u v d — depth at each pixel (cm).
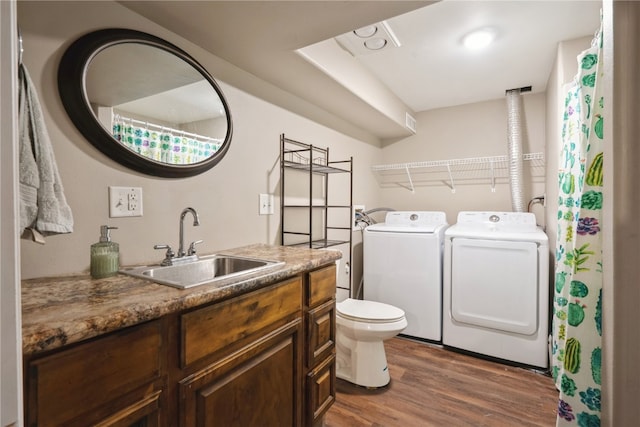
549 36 193
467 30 188
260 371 114
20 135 90
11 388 34
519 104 285
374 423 162
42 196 93
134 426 82
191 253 141
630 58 69
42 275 104
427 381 202
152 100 133
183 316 88
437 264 257
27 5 101
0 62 34
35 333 60
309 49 171
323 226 259
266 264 130
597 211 112
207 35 146
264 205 194
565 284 174
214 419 97
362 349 199
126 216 126
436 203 341
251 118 185
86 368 68
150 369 80
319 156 249
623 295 70
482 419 165
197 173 152
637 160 68
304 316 138
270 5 125
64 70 108
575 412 114
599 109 112
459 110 327
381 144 370
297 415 133
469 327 242
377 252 283
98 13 118
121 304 79
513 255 227
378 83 258
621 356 70
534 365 219
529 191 294
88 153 115
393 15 132
